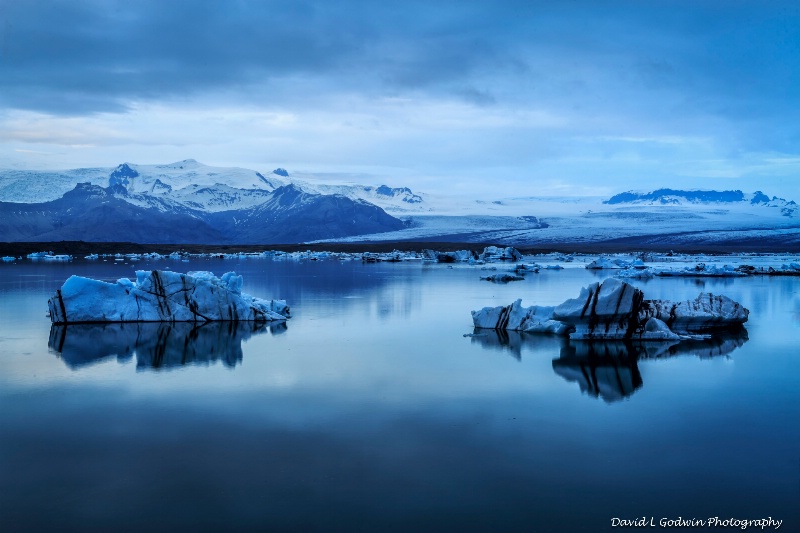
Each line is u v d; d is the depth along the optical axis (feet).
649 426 60.34
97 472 50.47
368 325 115.75
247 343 97.76
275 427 59.93
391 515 44.11
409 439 56.95
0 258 385.91
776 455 53.78
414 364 83.87
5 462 52.29
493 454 53.78
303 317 125.80
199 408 65.36
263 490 47.52
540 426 60.23
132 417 62.69
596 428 59.77
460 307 142.51
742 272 263.70
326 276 244.63
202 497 46.55
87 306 115.03
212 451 54.39
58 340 98.94
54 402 67.36
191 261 386.93
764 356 88.89
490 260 400.88
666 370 81.05
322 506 45.27
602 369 81.35
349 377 77.20
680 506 45.44
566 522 43.37
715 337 103.35
